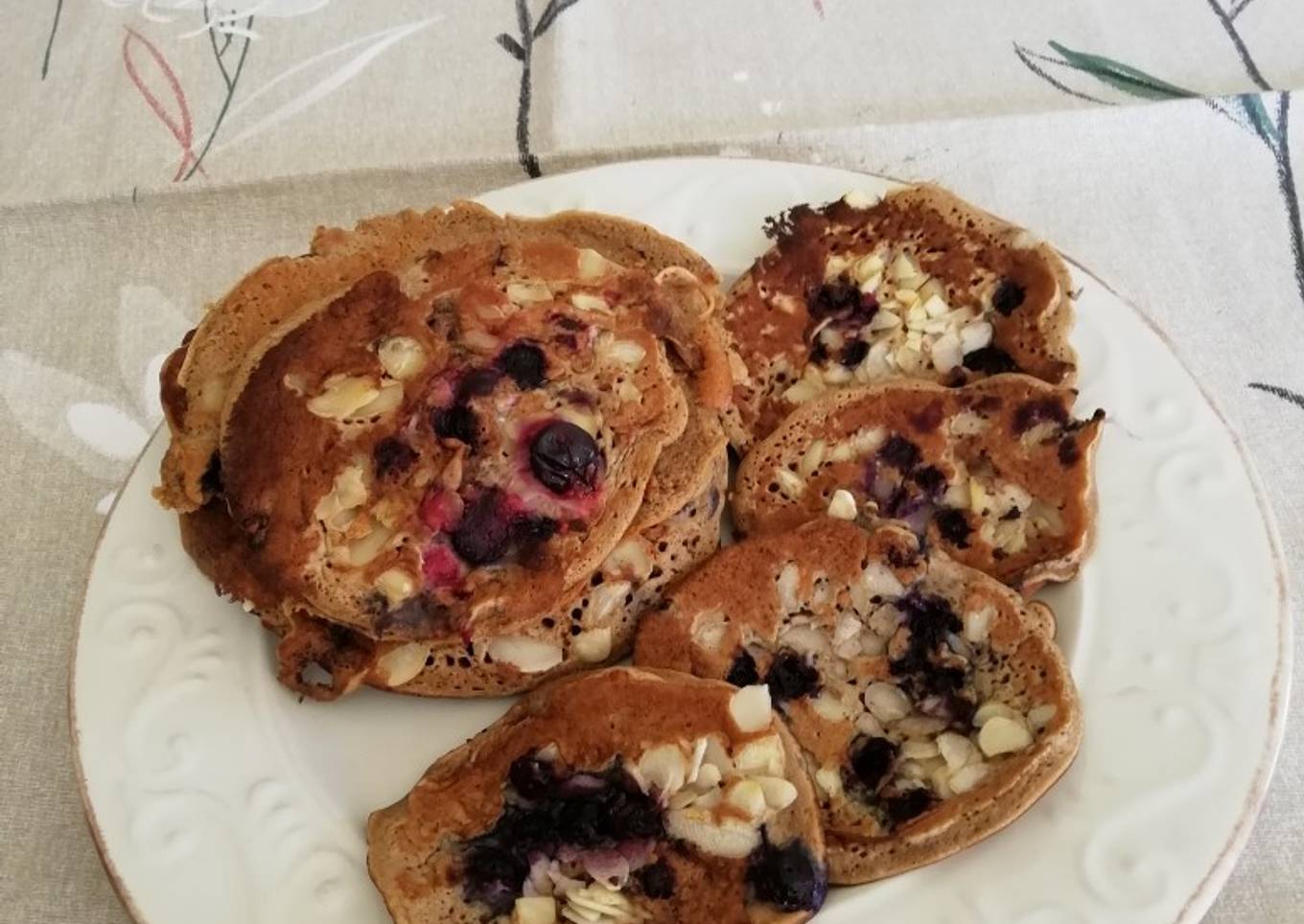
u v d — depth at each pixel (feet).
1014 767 0.82
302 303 0.97
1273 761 0.85
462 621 0.85
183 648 0.95
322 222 1.31
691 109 1.36
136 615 0.96
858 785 0.85
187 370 0.95
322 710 0.93
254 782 0.89
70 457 1.16
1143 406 1.02
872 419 0.97
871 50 1.40
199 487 0.92
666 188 1.16
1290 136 1.26
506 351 0.88
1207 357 1.14
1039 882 0.81
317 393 0.88
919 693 0.87
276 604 0.89
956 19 1.42
